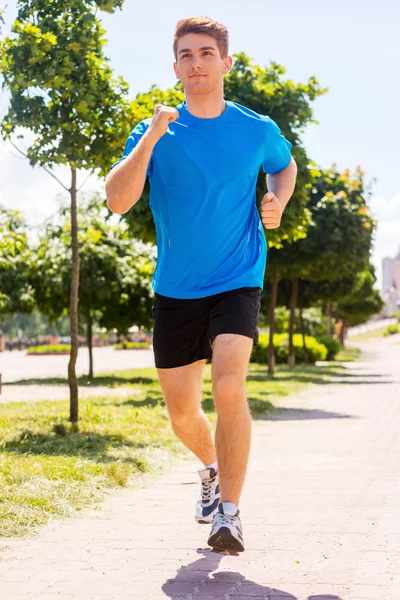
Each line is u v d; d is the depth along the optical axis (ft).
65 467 21.76
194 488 21.03
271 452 28.12
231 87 51.47
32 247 71.00
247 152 13.23
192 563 13.61
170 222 13.23
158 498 19.65
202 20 13.20
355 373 95.35
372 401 51.44
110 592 12.02
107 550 14.53
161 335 13.55
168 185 13.10
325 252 75.15
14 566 13.50
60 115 31.48
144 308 72.13
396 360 149.59
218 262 13.12
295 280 96.22
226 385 12.42
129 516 17.52
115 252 71.15
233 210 13.17
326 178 78.23
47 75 30.07
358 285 104.99
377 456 26.61
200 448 14.66
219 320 12.91
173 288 13.28
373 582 12.32
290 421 39.19
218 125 13.20
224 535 11.82
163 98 48.11
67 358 145.38
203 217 13.05
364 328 417.49
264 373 88.84
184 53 13.12
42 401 45.88
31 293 71.41
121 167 12.17
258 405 44.65
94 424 33.12
